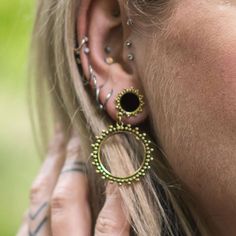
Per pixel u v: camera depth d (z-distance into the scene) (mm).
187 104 377
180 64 379
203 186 381
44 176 471
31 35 473
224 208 384
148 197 407
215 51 365
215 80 366
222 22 366
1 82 819
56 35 430
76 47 421
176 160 389
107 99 409
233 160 363
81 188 431
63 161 469
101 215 407
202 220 408
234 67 361
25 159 858
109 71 411
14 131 845
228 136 364
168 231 411
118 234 402
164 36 385
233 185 366
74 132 451
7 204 860
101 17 415
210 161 371
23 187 866
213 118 368
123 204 405
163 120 392
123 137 411
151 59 393
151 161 410
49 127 500
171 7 383
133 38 405
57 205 431
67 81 428
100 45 415
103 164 410
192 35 373
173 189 411
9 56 803
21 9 571
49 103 479
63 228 426
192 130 376
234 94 361
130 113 405
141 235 401
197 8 374
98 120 415
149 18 394
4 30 821
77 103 425
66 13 418
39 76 481
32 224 462
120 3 406
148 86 397
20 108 827
